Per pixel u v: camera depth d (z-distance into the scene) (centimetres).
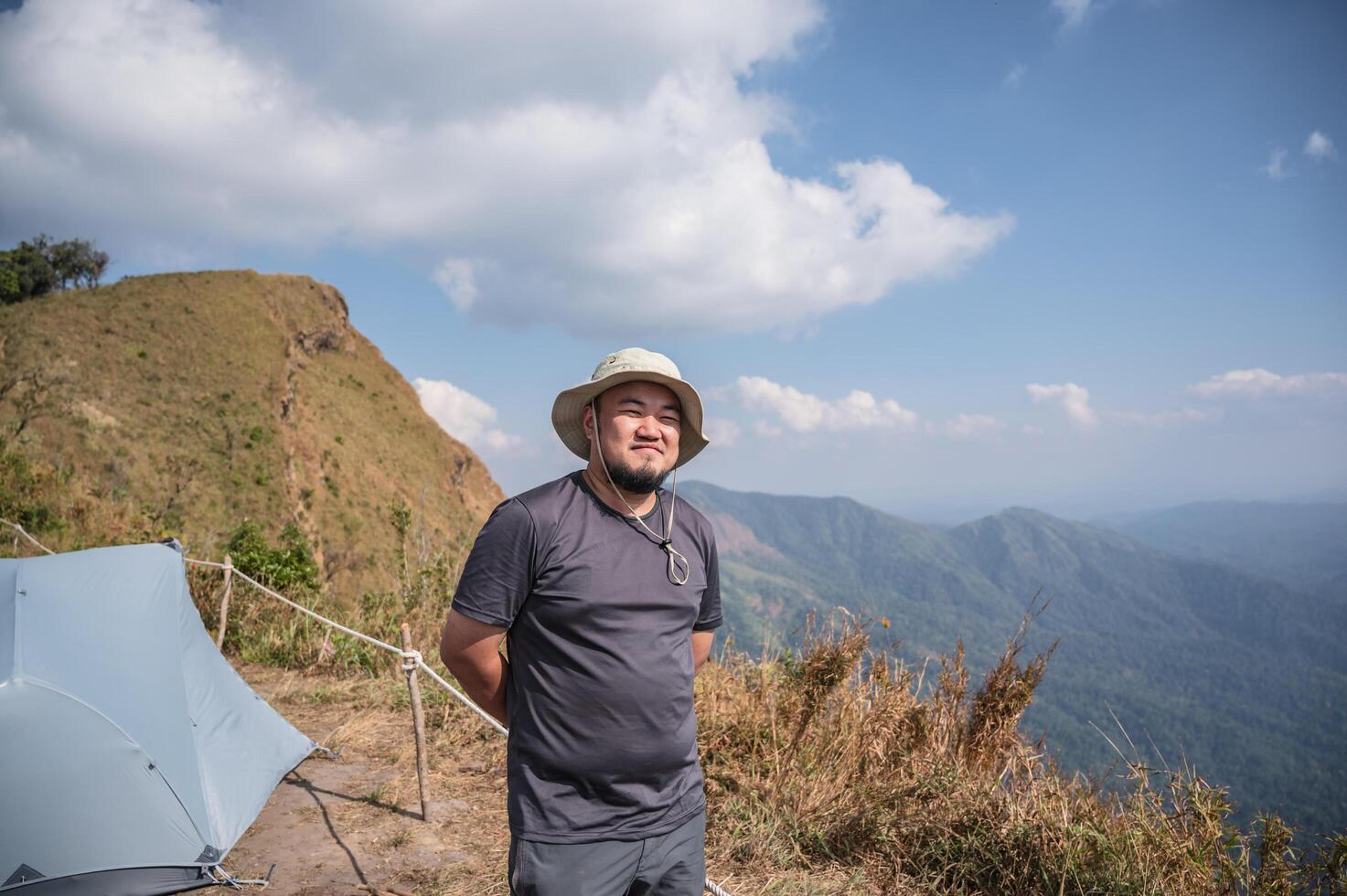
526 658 178
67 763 366
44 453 1894
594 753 172
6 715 363
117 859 356
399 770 502
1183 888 310
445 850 395
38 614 409
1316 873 288
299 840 406
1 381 4281
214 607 881
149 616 455
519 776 178
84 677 396
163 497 3966
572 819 173
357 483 8306
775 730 457
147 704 411
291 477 6444
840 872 358
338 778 488
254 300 9725
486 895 346
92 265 8500
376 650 744
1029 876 336
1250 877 304
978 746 410
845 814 387
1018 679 405
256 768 448
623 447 180
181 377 6831
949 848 358
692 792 189
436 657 689
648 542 184
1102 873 325
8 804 348
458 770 499
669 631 182
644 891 183
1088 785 373
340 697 654
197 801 390
